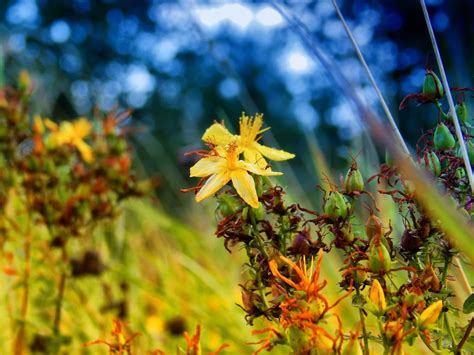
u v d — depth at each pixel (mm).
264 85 2830
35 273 420
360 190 212
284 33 2807
